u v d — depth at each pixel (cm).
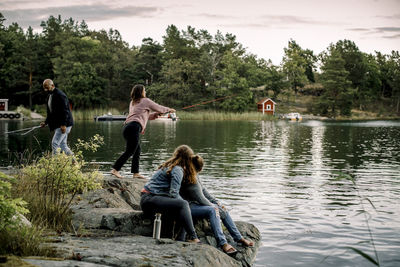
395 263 546
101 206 647
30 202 602
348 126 5088
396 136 3195
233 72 7762
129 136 791
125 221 571
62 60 7644
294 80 10075
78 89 7369
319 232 681
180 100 7869
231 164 1517
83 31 11206
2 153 1727
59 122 841
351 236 661
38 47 8131
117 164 800
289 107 9312
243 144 2362
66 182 701
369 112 10562
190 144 2330
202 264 445
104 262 405
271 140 2677
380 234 671
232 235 584
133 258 418
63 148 860
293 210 826
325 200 920
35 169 739
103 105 7550
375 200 924
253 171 1344
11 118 5969
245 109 7938
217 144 2347
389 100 12106
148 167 1410
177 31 9075
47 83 843
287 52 10319
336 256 573
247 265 537
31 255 402
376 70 12094
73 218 598
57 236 498
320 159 1688
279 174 1283
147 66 8756
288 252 588
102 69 8100
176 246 482
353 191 1023
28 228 459
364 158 1734
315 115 9031
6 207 416
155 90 7881
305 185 1099
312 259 562
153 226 567
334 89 9375
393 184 1123
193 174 571
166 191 563
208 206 571
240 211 816
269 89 9544
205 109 7869
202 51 8919
